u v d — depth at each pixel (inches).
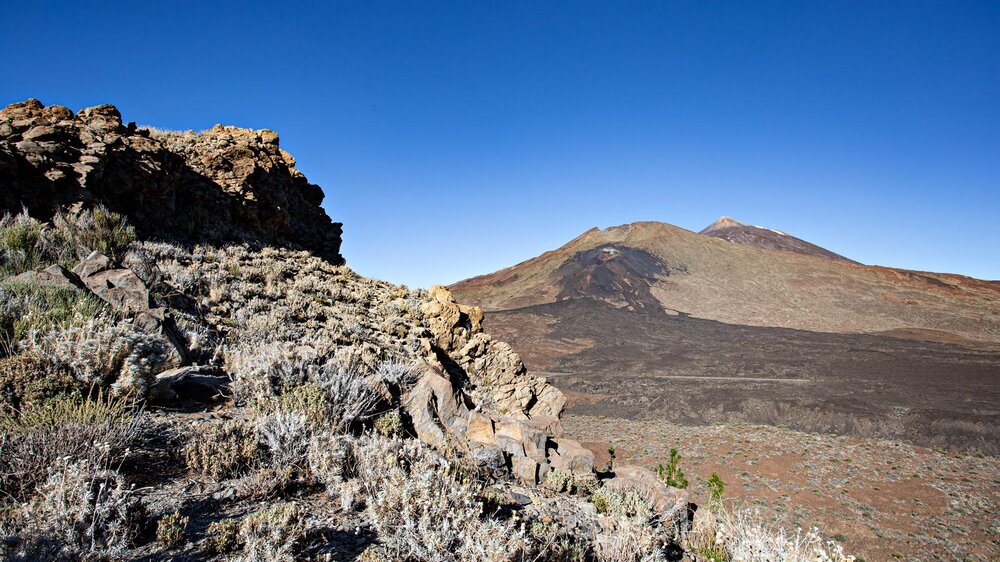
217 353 307.1
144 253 430.0
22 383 169.6
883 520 1096.2
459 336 609.3
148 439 176.2
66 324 219.1
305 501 159.5
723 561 205.3
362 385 263.3
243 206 704.4
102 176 475.2
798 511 1126.4
